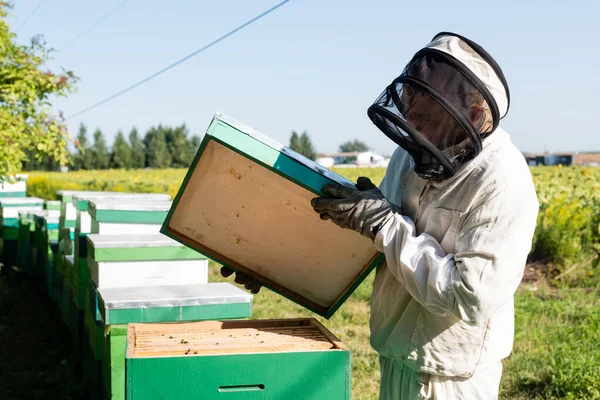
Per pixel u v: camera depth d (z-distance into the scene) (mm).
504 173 1659
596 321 5332
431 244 1726
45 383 4594
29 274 8344
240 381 1729
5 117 6688
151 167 68750
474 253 1636
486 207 1659
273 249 2117
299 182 1741
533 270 8766
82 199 4836
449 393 1828
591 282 8062
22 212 8703
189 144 72500
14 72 7074
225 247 2186
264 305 6809
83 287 4777
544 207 10984
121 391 3023
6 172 6578
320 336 1978
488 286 1608
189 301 3078
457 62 1594
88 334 4137
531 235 1677
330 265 2088
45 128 7355
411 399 1871
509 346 1887
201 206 2051
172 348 1780
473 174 1698
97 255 3664
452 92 1585
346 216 1731
